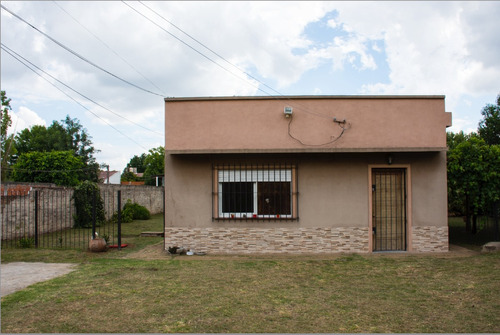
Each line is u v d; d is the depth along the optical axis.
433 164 9.93
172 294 6.22
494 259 8.46
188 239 10.01
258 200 9.99
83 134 50.47
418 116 9.90
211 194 10.00
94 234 10.63
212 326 4.85
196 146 10.00
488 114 30.83
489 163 10.51
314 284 6.82
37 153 26.30
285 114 9.89
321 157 9.97
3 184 14.20
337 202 9.89
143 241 12.49
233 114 10.01
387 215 10.05
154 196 28.06
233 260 8.98
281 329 4.74
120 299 5.97
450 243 11.22
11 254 9.91
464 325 4.83
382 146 9.84
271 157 10.02
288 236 9.85
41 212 14.34
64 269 8.19
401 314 5.26
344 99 9.95
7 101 24.34
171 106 10.09
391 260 8.83
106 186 20.09
